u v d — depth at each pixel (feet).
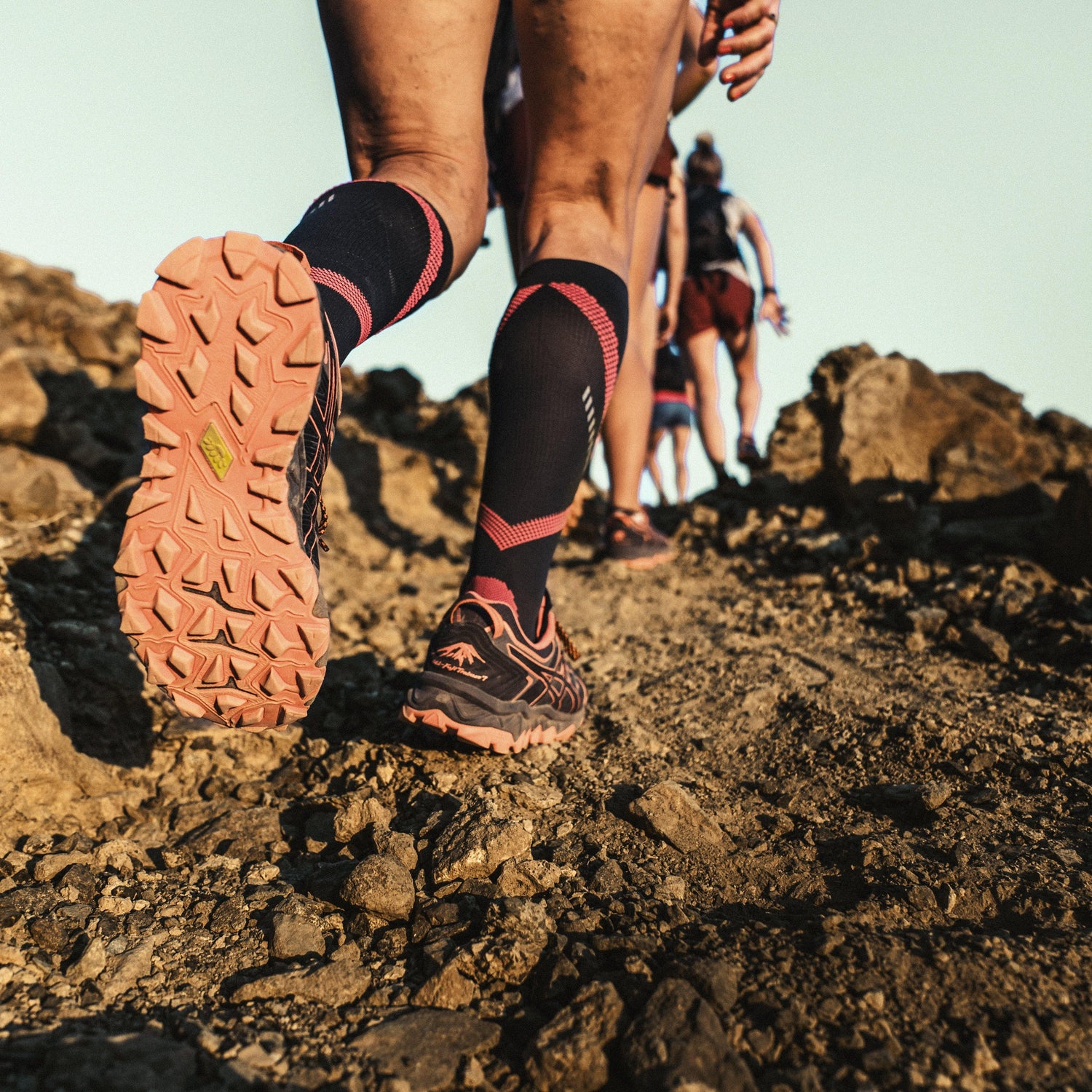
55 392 13.29
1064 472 11.55
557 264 4.98
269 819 5.02
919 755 5.61
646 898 4.27
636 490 11.08
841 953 3.67
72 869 4.34
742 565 10.90
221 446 3.75
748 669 7.23
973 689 6.64
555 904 4.18
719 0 5.47
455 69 4.92
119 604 3.96
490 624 5.06
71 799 5.06
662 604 9.58
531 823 4.93
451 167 4.98
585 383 4.87
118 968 3.71
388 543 12.37
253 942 4.00
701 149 18.39
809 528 11.69
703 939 3.84
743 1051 3.24
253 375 3.67
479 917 4.04
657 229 9.75
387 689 6.94
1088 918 4.01
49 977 3.66
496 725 5.14
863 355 13.75
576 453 4.96
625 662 7.67
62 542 8.72
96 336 17.90
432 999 3.63
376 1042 3.36
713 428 18.35
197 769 5.63
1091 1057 3.20
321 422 4.06
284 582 3.89
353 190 4.57
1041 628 7.37
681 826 4.83
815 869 4.54
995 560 9.05
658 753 5.90
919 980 3.53
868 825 4.92
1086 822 4.81
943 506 10.63
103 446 12.67
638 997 3.50
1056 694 6.38
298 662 4.08
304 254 3.76
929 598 8.38
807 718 6.25
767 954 3.71
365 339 4.45
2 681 5.03
